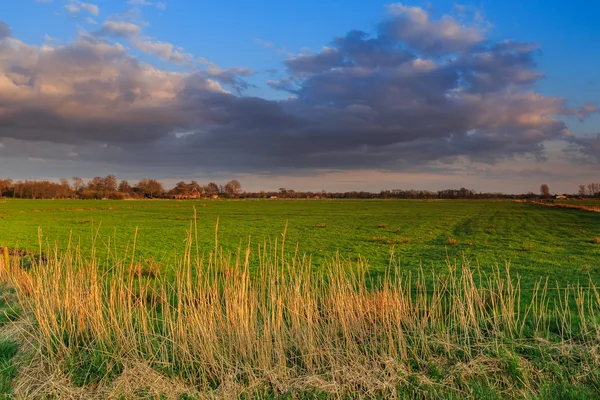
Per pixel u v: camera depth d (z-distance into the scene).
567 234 30.73
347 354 6.61
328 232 34.31
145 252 21.83
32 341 7.46
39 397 5.87
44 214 61.66
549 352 6.83
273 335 7.40
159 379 6.13
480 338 7.29
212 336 6.91
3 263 14.01
